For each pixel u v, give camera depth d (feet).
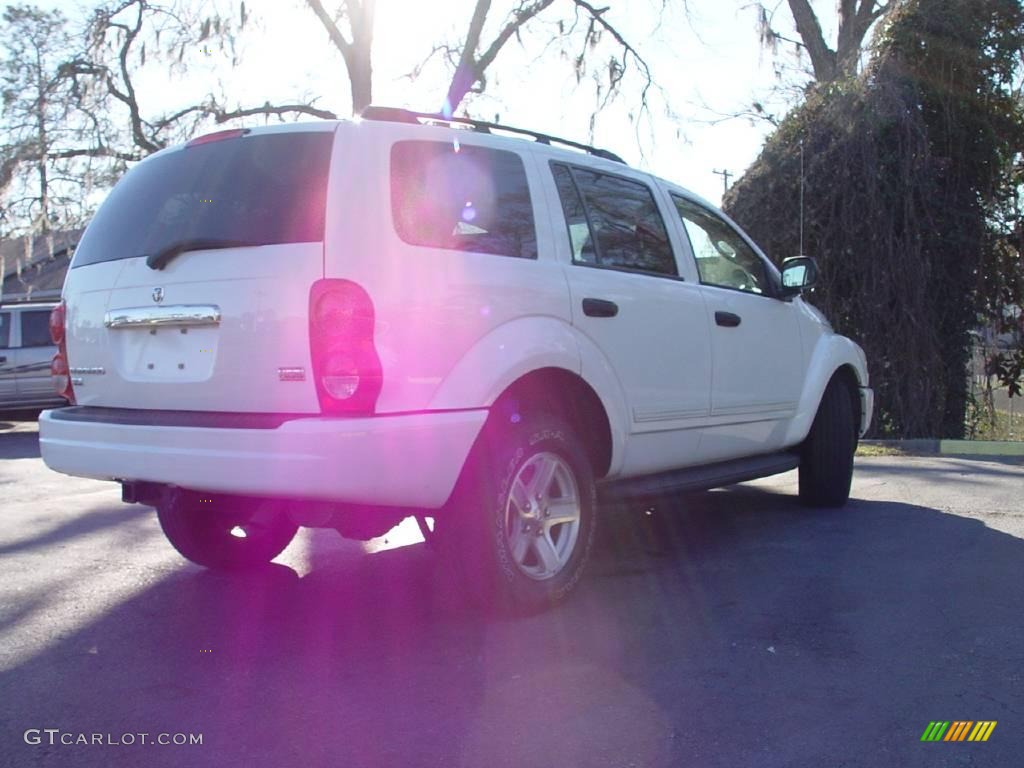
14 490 26.63
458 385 12.56
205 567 16.74
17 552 18.53
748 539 18.94
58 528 20.88
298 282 11.92
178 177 13.89
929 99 38.24
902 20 37.86
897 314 37.37
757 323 19.10
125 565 17.49
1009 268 39.96
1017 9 38.50
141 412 13.53
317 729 10.33
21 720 10.62
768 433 19.63
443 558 13.41
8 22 53.06
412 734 10.19
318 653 12.69
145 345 13.50
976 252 38.70
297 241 12.08
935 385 37.58
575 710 10.75
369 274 11.95
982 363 40.78
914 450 33.35
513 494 13.69
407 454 11.95
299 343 11.86
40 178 54.75
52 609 14.74
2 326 47.98
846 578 15.98
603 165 16.57
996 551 17.71
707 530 19.84
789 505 22.45
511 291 13.53
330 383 11.69
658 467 16.80
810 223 38.58
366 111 13.26
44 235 58.49
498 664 12.18
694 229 18.45
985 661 12.17
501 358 13.05
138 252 13.71
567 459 14.37
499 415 13.37
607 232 15.97
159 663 12.37
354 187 12.23
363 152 12.50
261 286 12.14
